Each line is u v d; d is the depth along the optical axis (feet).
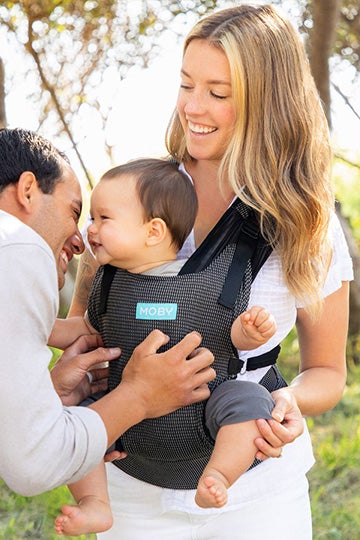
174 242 7.77
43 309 6.27
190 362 7.00
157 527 8.02
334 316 8.43
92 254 8.43
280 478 7.94
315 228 7.89
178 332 7.43
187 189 7.84
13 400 6.03
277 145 7.79
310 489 15.92
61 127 20.42
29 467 6.16
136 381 6.97
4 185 6.77
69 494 15.11
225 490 7.11
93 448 6.51
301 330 8.61
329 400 8.40
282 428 7.24
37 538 14.16
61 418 6.33
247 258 7.61
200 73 7.72
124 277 7.72
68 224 7.10
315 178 7.97
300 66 7.95
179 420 7.45
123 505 8.12
